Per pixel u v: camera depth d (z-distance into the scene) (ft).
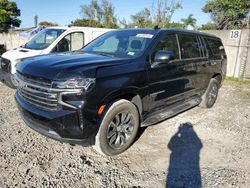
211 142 13.07
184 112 17.92
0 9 91.97
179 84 14.38
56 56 11.76
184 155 11.53
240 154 11.87
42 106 9.84
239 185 9.36
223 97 23.17
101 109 9.83
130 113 11.35
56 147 11.66
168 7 48.26
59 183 9.03
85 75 9.28
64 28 23.17
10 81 18.72
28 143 11.85
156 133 13.83
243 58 33.32
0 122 14.06
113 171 9.99
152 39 12.91
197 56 16.42
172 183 9.37
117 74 10.30
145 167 10.40
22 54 18.88
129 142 11.62
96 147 10.59
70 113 9.21
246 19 55.72
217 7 59.31
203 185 9.30
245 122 16.39
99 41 15.17
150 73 11.89
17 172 9.52
